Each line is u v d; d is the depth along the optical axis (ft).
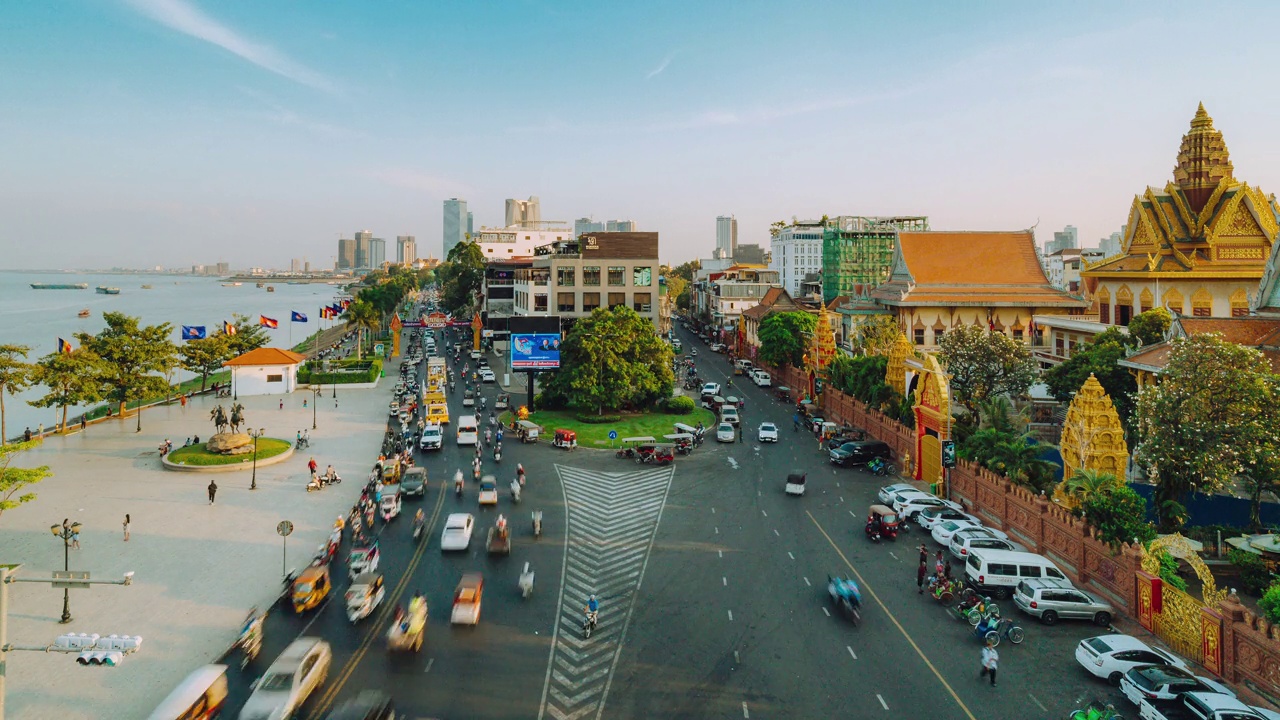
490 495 150.30
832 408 252.42
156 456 195.31
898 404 203.10
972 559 110.63
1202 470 116.57
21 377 202.08
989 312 306.14
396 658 87.81
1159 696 74.59
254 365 297.12
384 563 118.62
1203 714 70.23
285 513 146.30
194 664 86.69
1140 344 185.26
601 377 242.37
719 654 90.07
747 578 114.21
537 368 251.19
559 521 141.28
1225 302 230.07
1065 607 98.37
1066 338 271.08
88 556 122.11
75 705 77.56
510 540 130.41
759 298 505.66
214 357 301.84
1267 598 89.10
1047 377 202.49
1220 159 238.68
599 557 122.83
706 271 650.02
